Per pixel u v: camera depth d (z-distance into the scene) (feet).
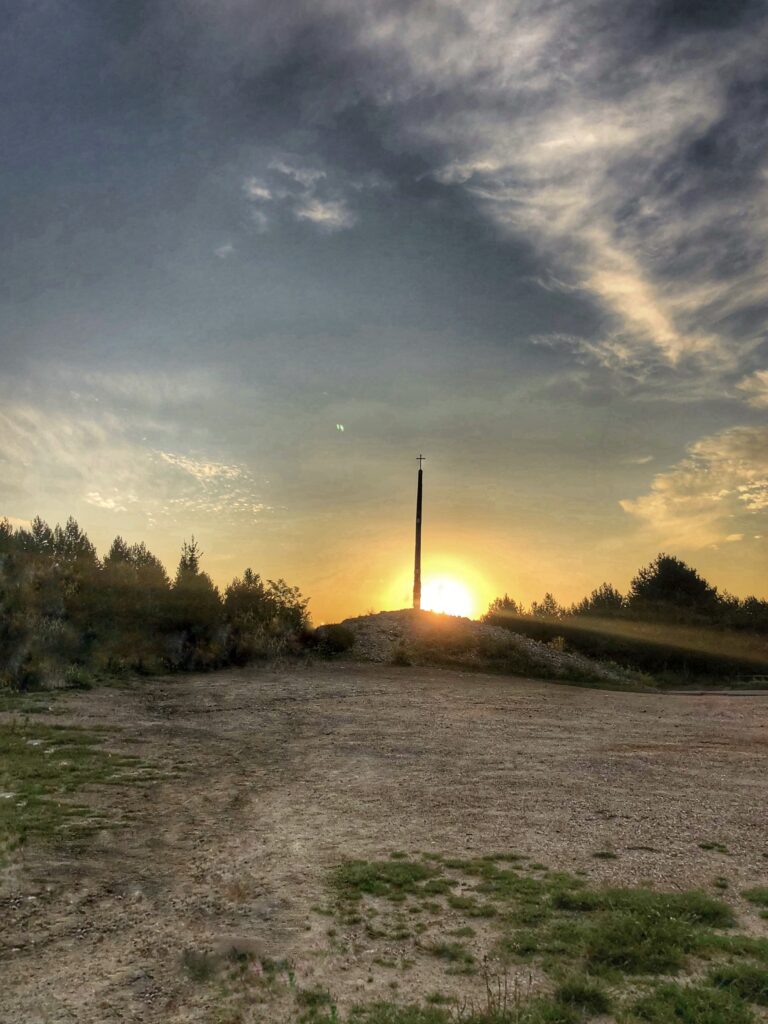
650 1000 18.38
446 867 28.25
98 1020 17.95
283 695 73.00
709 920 23.36
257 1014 18.21
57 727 53.93
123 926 23.07
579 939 21.89
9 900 24.70
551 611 161.79
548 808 36.09
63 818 33.19
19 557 89.10
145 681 80.43
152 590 94.27
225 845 30.63
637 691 93.30
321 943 22.04
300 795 38.47
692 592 161.17
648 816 34.73
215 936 22.43
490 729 57.62
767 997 18.49
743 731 57.62
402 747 50.62
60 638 80.64
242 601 105.29
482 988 19.42
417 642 107.86
